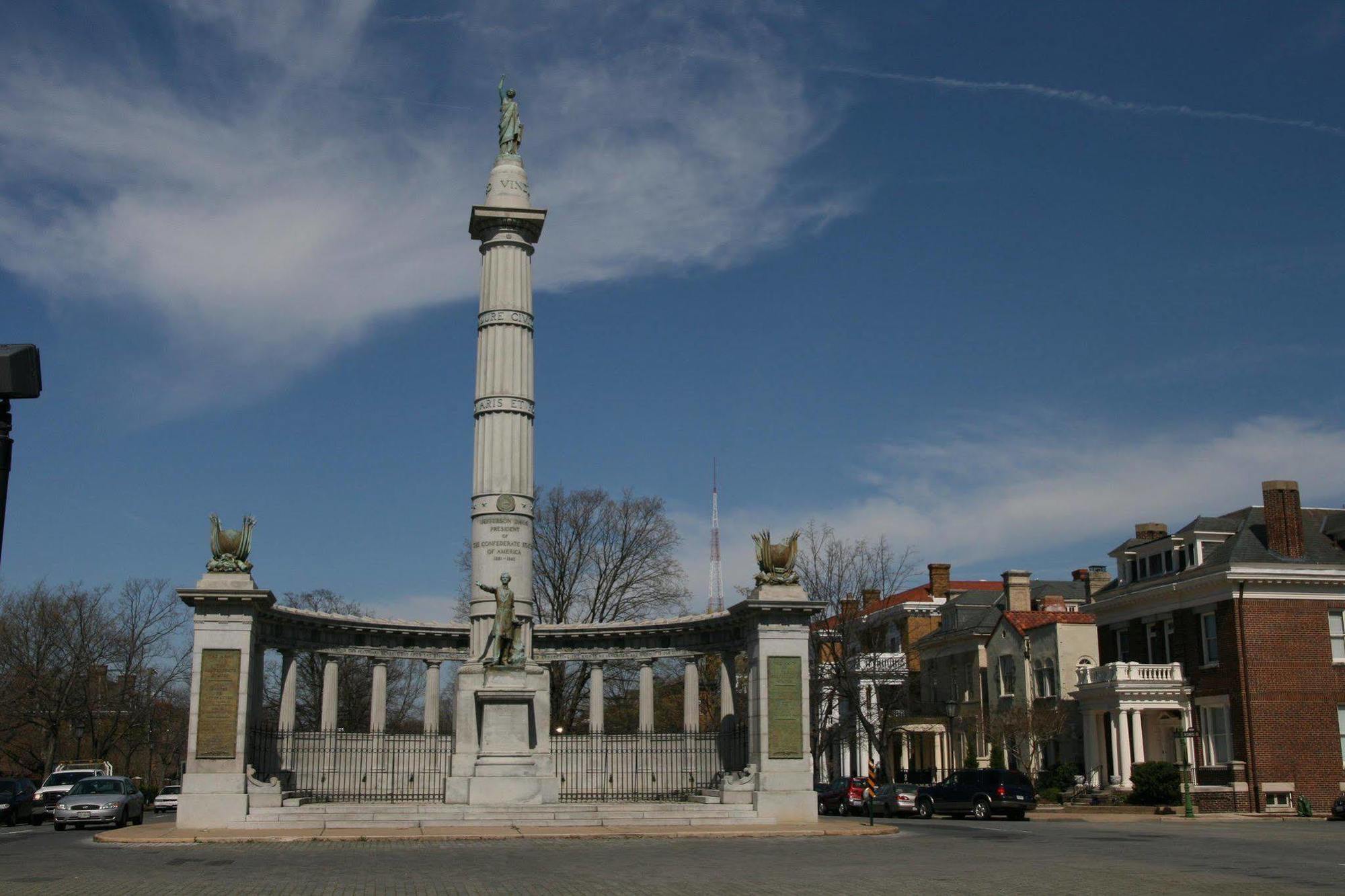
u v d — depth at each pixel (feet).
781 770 140.56
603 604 251.60
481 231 158.51
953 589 315.58
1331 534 208.33
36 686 253.44
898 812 187.11
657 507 257.14
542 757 143.02
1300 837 127.65
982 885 77.82
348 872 84.33
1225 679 195.52
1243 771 189.37
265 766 148.87
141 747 305.32
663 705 307.78
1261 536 204.03
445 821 129.80
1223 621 196.85
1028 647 246.88
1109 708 210.38
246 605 135.03
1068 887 76.13
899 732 276.21
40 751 301.02
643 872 85.35
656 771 172.86
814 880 80.59
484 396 153.28
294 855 99.30
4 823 167.22
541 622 246.47
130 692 265.34
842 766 288.92
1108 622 228.63
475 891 72.84
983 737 257.96
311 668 285.84
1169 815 181.47
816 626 233.14
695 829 123.85
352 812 129.90
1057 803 208.13
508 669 139.33
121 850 106.93
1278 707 190.90
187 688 311.27
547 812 132.16
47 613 258.98
